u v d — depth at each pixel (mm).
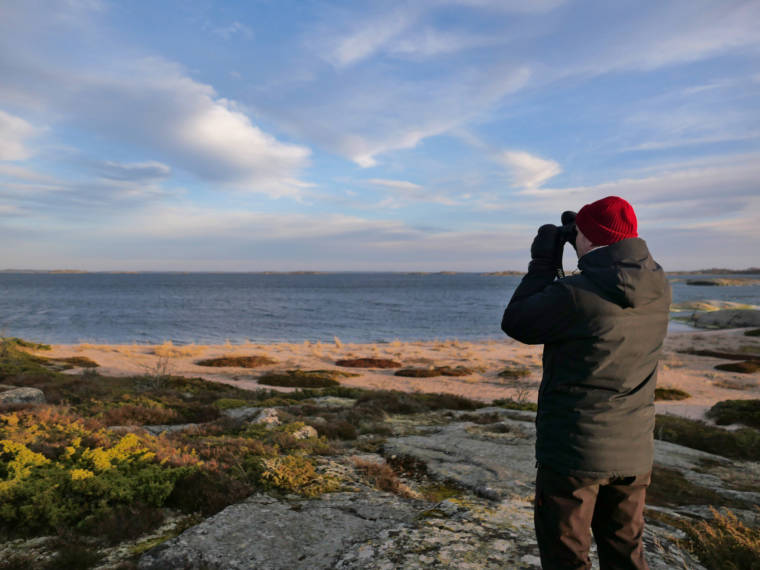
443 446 7520
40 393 11719
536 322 1906
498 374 25391
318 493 4781
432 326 60031
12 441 5379
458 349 37969
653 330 1877
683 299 115938
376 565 2992
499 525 3631
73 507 4121
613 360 1815
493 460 6621
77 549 3537
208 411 10398
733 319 52750
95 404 10695
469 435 8516
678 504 5879
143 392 13641
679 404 19047
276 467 5141
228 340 42719
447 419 10977
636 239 1934
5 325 50719
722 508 5586
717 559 3793
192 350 32156
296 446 6797
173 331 49344
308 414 10617
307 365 27922
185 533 3709
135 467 5023
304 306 90562
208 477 4891
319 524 3990
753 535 4281
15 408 8641
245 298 113938
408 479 5934
